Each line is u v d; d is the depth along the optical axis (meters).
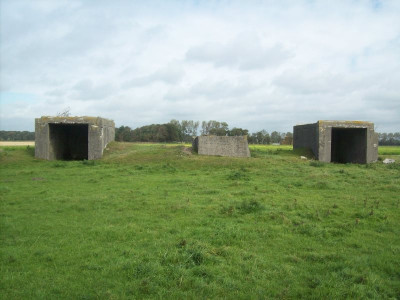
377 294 4.74
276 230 7.50
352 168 19.25
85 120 22.05
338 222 8.08
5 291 4.87
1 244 6.80
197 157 20.81
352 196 10.95
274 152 26.20
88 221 8.31
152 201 10.24
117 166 19.52
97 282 5.07
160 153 22.27
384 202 10.11
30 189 12.68
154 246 6.45
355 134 25.28
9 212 9.21
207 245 6.42
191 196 11.00
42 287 4.98
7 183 14.07
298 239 6.95
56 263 5.81
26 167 19.58
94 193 11.71
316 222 8.12
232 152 22.75
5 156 21.56
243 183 13.46
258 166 18.97
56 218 8.60
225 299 4.62
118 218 8.48
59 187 13.03
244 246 6.55
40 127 22.39
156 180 14.52
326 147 23.28
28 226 7.93
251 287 4.94
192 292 4.78
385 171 18.11
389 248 6.49
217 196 10.93
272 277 5.27
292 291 4.83
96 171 17.53
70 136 27.81
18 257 6.06
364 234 7.32
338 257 5.99
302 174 16.05
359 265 5.65
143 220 8.34
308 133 25.72
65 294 4.75
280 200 10.33
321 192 11.73
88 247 6.55
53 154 23.59
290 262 5.86
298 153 25.05
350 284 5.01
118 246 6.54
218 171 17.56
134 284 4.98
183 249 6.21
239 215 8.67
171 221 8.19
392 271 5.47
